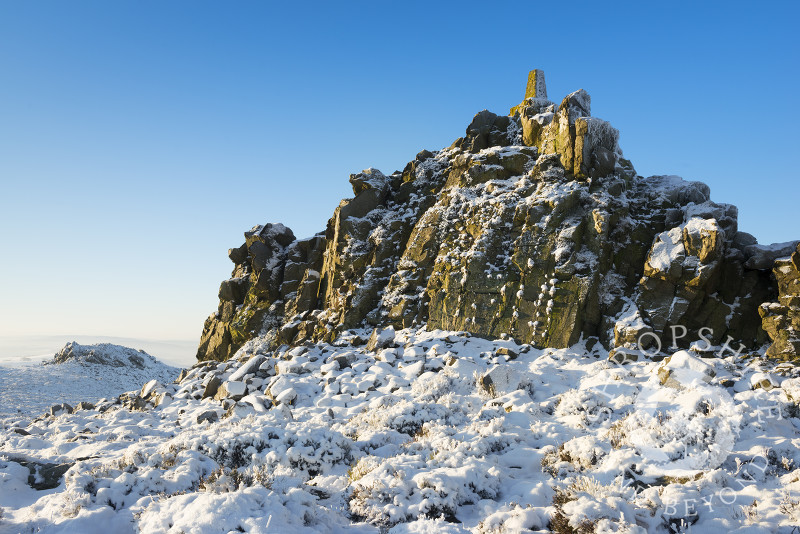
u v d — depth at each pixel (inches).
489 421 519.5
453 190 1091.9
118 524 307.3
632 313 821.2
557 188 962.1
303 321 1168.2
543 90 1277.1
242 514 280.7
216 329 1322.6
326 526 297.3
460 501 334.0
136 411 770.2
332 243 1217.4
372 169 1272.1
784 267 745.0
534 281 896.3
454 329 927.7
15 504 363.6
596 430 479.2
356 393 725.9
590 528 263.1
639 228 920.3
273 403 709.3
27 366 1915.6
